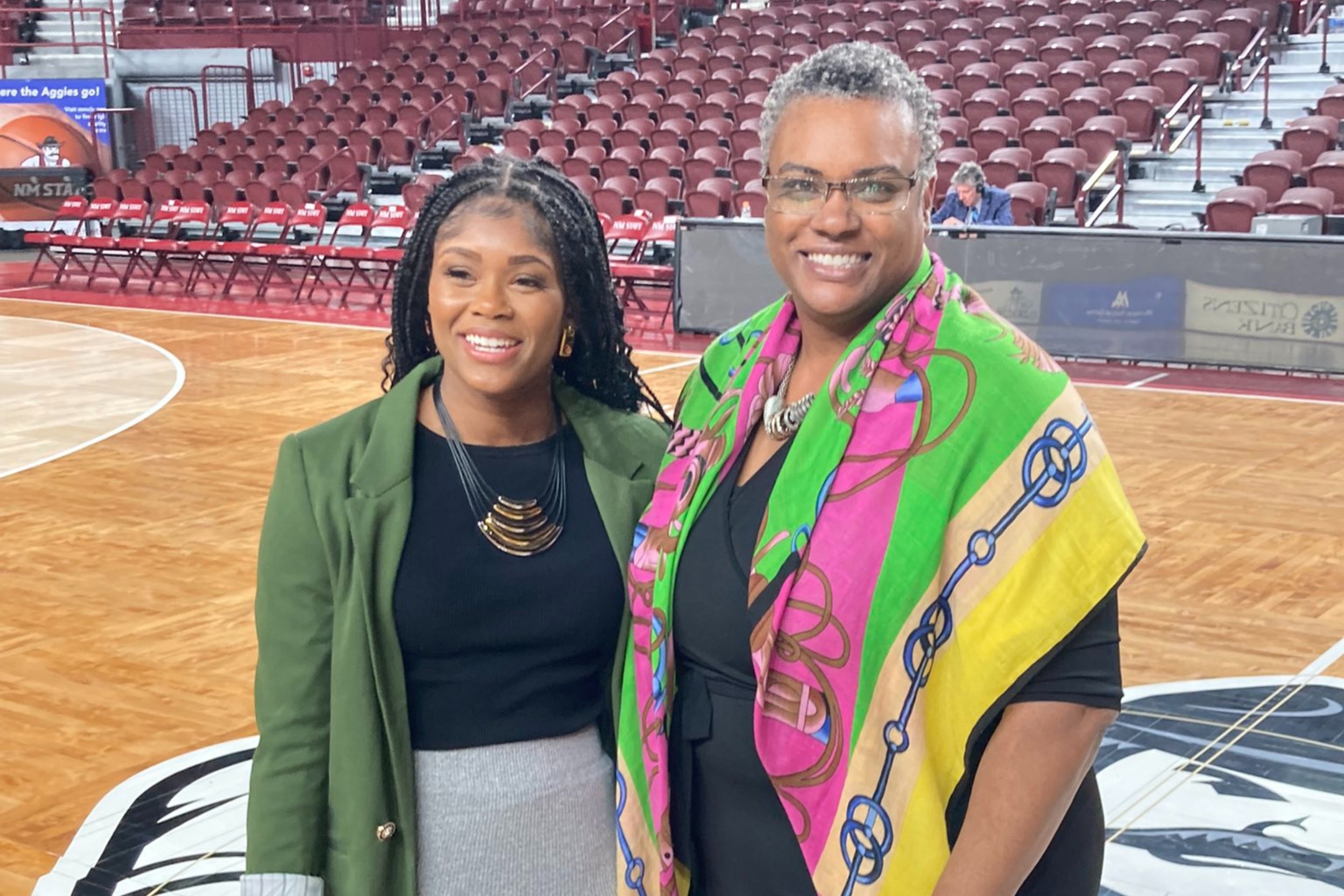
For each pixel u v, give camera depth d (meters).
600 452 1.88
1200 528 5.98
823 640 1.54
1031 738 1.50
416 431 1.86
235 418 8.56
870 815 1.53
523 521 1.81
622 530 1.84
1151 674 4.42
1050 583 1.48
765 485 1.66
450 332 1.79
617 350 1.96
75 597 5.29
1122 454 7.32
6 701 4.30
